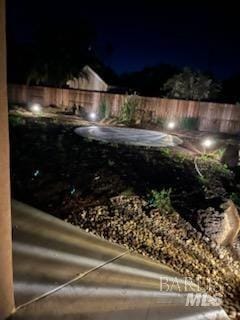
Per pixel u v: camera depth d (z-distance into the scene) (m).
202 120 14.24
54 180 5.08
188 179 6.33
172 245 3.80
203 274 3.38
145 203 4.78
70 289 2.38
